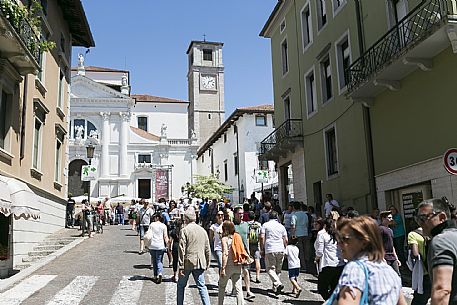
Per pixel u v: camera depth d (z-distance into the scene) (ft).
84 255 53.47
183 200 92.79
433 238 12.98
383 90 49.96
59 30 71.10
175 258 39.24
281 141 75.87
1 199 38.11
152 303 31.14
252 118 143.84
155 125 199.82
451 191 39.11
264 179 86.43
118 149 161.48
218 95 241.35
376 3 52.24
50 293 34.01
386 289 10.05
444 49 39.99
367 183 53.31
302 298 32.65
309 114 72.18
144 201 56.18
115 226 102.58
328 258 28.96
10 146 48.14
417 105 44.14
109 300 31.86
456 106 38.58
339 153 61.31
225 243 28.76
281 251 33.55
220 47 246.47
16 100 50.06
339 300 9.89
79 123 161.38
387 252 31.45
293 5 79.25
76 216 85.46
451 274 12.10
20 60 46.73
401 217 44.39
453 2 36.94
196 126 235.61
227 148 162.09
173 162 165.78
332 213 29.45
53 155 66.54
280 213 60.44
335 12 63.00
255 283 38.29
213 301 31.78
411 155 45.11
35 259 50.83
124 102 164.14
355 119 56.65
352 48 57.77
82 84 163.12
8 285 36.55
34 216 43.16
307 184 72.18
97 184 156.87
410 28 43.47
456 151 28.45
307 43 74.23
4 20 39.83
